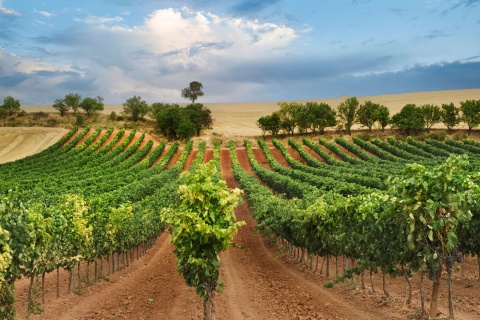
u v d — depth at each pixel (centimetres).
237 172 6147
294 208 2286
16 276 1188
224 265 2272
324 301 1428
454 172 978
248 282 1817
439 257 1008
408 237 998
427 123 8381
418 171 992
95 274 1869
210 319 1144
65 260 1554
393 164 5834
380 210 1234
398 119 8600
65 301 1485
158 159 8125
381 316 1202
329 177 4731
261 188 4169
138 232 2420
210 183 1082
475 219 1499
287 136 9844
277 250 2811
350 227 1518
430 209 953
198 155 7900
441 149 6825
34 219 1252
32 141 9206
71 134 9256
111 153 7900
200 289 1133
